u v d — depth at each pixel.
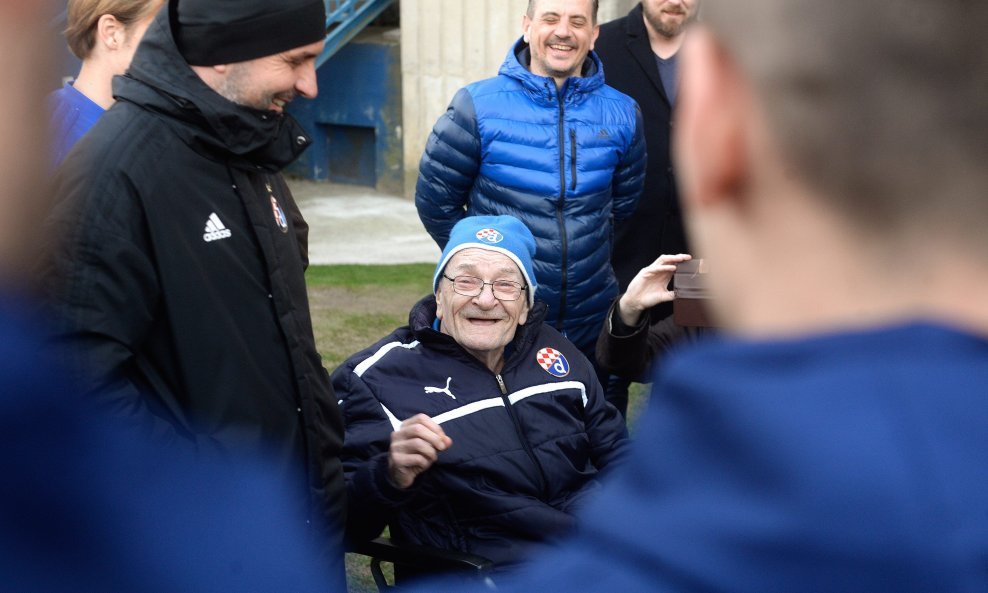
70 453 0.52
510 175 3.79
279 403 2.17
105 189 1.98
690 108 0.48
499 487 2.80
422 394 2.86
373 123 10.80
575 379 2.99
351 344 6.21
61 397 0.52
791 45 0.45
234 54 2.07
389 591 2.71
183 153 2.07
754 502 0.40
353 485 2.68
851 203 0.44
